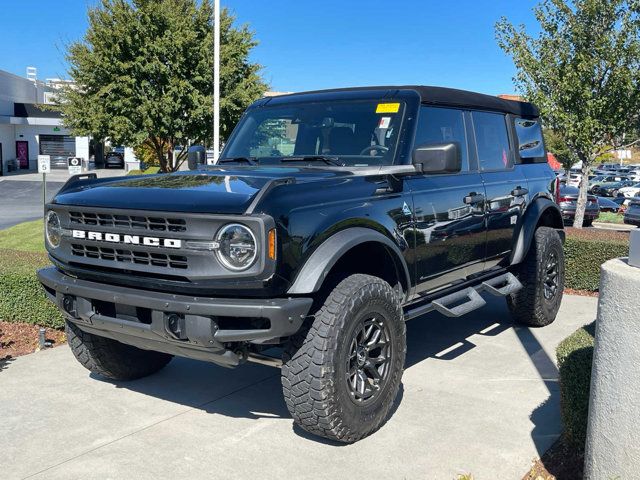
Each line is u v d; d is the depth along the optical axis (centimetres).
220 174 438
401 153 466
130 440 401
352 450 387
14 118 5219
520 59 1292
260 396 476
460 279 537
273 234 342
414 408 451
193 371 530
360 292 383
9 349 575
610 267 304
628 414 288
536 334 645
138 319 379
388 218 425
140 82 1728
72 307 409
